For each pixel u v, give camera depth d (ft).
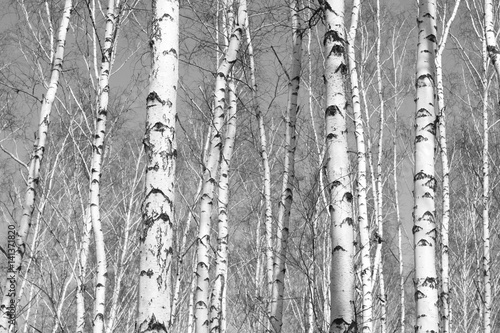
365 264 25.77
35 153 19.43
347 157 15.07
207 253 20.75
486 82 35.50
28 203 18.97
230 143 22.30
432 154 16.61
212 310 21.12
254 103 24.63
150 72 12.70
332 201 14.75
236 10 22.31
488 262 32.89
